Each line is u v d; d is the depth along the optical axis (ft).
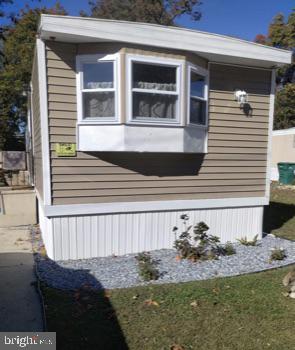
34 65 22.75
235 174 22.89
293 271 15.98
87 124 18.49
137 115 18.78
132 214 20.21
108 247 19.83
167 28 18.85
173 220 21.27
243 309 13.32
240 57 20.95
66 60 18.17
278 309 13.35
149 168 20.27
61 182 18.45
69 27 16.94
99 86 18.47
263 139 23.71
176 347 10.73
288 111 87.56
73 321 12.19
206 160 21.88
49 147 18.11
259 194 23.82
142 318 12.50
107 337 11.24
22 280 16.01
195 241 21.76
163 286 15.33
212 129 21.97
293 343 11.12
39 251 20.72
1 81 59.41
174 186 21.02
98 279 16.17
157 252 20.57
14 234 25.09
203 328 11.92
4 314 12.69
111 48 18.17
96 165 19.07
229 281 16.01
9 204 27.78
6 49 68.39
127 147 18.56
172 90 19.66
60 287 15.16
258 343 11.08
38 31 17.29
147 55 18.72
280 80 98.73
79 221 19.07
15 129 62.18
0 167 36.78
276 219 30.68
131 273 17.02
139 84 18.75
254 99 23.18
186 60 19.72
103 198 19.35
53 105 18.06
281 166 56.80
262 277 16.63
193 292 14.69
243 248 21.74
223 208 22.74
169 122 19.52
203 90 21.38
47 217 18.51
